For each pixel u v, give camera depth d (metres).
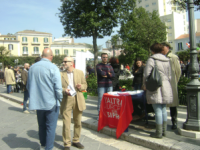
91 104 7.67
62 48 62.12
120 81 9.41
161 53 3.67
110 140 3.94
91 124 4.68
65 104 3.48
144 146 3.52
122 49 29.70
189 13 3.65
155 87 3.30
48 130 3.18
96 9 13.70
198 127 3.55
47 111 3.15
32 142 3.94
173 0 7.93
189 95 3.66
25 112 6.61
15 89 13.20
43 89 3.04
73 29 14.17
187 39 52.53
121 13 13.98
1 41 56.62
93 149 3.52
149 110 4.51
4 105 8.24
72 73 3.57
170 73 3.59
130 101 4.06
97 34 15.12
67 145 3.43
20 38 59.12
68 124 3.46
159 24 17.52
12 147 3.70
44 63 3.13
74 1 13.46
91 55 13.38
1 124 5.30
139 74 5.84
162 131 3.66
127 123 3.96
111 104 4.20
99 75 5.11
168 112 5.90
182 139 3.48
